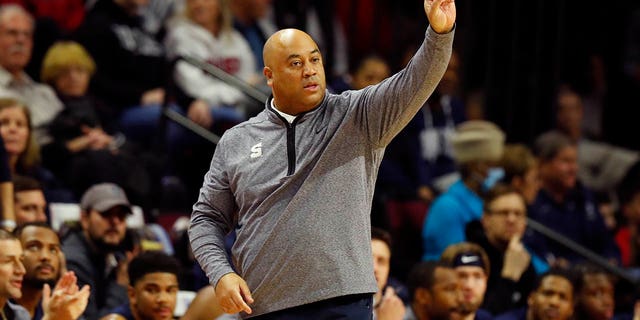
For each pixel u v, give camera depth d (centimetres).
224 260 1248
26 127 2302
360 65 2806
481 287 2047
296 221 1210
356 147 1230
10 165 2275
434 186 2783
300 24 3089
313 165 1223
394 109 1209
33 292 1816
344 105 1234
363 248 1224
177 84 2841
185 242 2288
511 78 2989
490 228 2347
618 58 3434
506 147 2656
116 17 2869
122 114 2741
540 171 2736
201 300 1802
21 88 2553
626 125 3394
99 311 1992
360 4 3353
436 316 2044
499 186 2361
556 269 2180
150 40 2906
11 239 1672
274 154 1234
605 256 2764
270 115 1245
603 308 2208
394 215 2661
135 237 2141
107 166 2356
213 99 2841
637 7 3506
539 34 2989
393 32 3291
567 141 2733
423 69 1180
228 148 1267
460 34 3153
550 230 2580
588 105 3388
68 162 2430
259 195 1228
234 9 3069
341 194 1220
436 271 2042
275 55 1228
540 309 2139
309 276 1208
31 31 2584
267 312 1225
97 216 2081
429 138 2908
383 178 2738
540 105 3022
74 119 2470
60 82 2597
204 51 2906
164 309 1861
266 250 1218
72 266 2027
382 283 1975
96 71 2783
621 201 2969
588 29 3400
